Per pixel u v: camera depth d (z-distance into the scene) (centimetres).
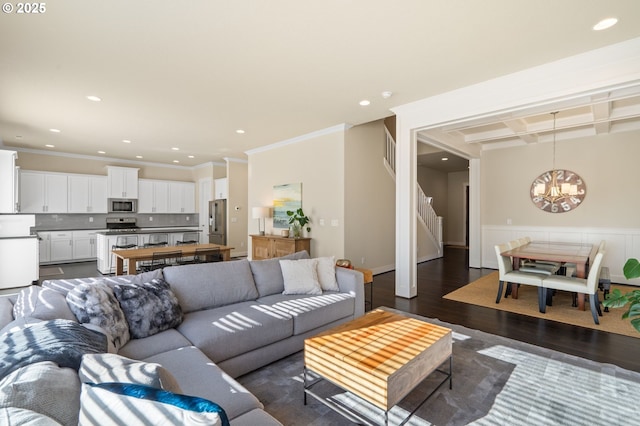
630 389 205
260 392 205
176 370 162
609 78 270
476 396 199
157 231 686
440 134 515
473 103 353
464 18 229
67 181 743
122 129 533
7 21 229
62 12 219
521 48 272
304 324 257
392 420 177
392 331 208
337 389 208
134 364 100
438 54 283
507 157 634
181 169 966
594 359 248
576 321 332
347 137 514
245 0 209
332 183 526
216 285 264
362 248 543
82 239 742
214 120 480
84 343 124
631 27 239
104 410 79
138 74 321
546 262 445
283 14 224
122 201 826
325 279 321
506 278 391
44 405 85
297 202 589
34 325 130
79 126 512
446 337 203
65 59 288
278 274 312
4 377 95
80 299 180
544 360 245
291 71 316
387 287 482
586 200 546
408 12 222
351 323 224
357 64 301
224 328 216
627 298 141
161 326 209
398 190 438
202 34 250
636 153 503
